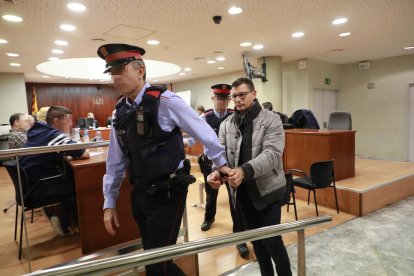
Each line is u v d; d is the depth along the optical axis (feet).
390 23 13.48
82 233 6.43
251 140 5.45
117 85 3.99
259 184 5.23
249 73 19.84
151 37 14.94
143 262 2.64
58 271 2.32
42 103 34.37
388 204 12.57
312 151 12.83
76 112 36.65
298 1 10.64
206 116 9.63
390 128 22.30
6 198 13.16
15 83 25.61
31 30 13.10
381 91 22.61
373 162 18.75
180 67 25.43
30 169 6.95
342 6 11.27
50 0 9.86
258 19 12.54
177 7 10.86
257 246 5.62
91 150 9.23
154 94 3.87
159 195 3.94
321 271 7.39
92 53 18.11
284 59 22.71
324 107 24.54
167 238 3.92
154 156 3.88
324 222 3.99
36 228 8.68
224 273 7.18
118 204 6.74
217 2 10.53
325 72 23.82
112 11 11.05
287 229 3.56
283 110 24.64
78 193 6.34
